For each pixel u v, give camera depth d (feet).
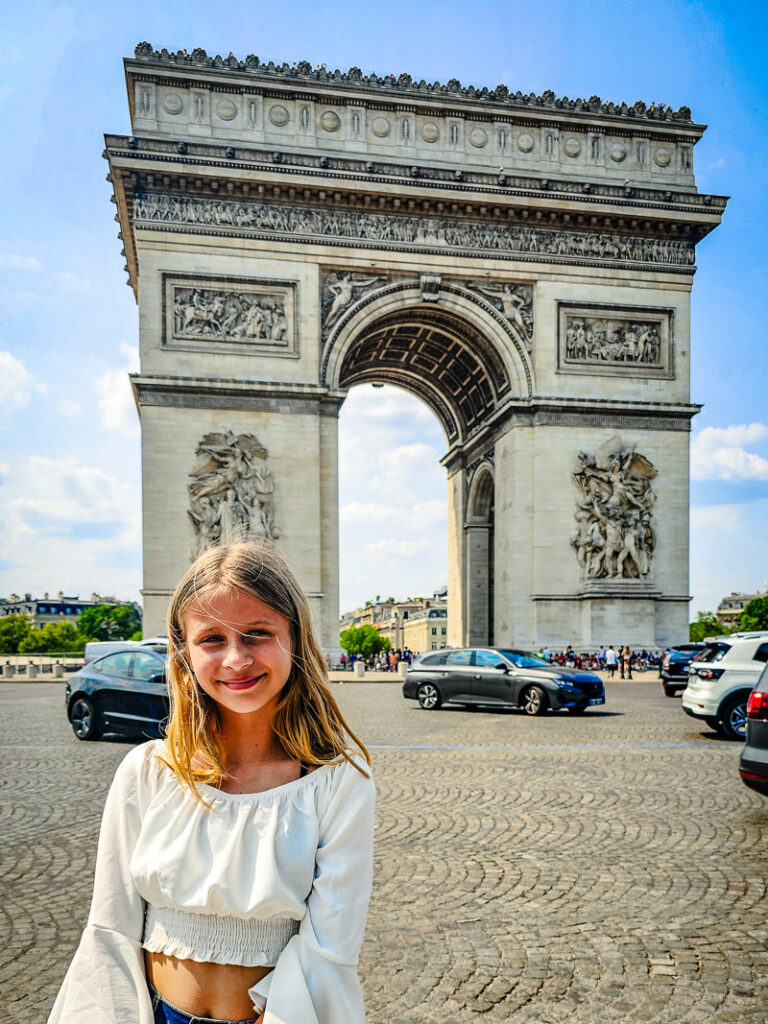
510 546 219.00
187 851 11.51
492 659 122.83
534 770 69.82
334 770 12.27
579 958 31.24
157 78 200.75
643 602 213.25
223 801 11.82
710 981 29.35
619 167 225.15
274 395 201.46
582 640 213.25
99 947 11.47
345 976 11.19
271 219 205.87
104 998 11.16
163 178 198.59
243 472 196.85
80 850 46.09
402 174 208.13
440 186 209.87
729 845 46.68
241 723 12.54
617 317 224.12
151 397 196.24
